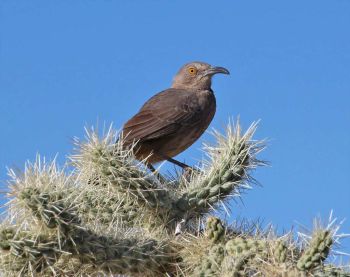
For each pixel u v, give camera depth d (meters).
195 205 10.84
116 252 8.88
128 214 10.70
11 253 8.09
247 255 8.64
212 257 9.08
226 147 11.06
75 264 8.77
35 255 8.20
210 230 9.32
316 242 8.22
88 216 10.48
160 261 9.45
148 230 10.59
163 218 10.73
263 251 8.60
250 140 11.04
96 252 8.68
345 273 8.30
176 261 9.60
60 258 8.67
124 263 8.95
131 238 9.33
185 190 11.14
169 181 12.50
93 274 8.92
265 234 9.50
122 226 10.15
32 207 8.13
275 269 7.97
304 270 8.16
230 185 10.88
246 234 9.66
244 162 10.95
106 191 10.47
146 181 10.41
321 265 8.23
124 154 10.38
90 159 10.04
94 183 10.64
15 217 8.32
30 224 8.37
